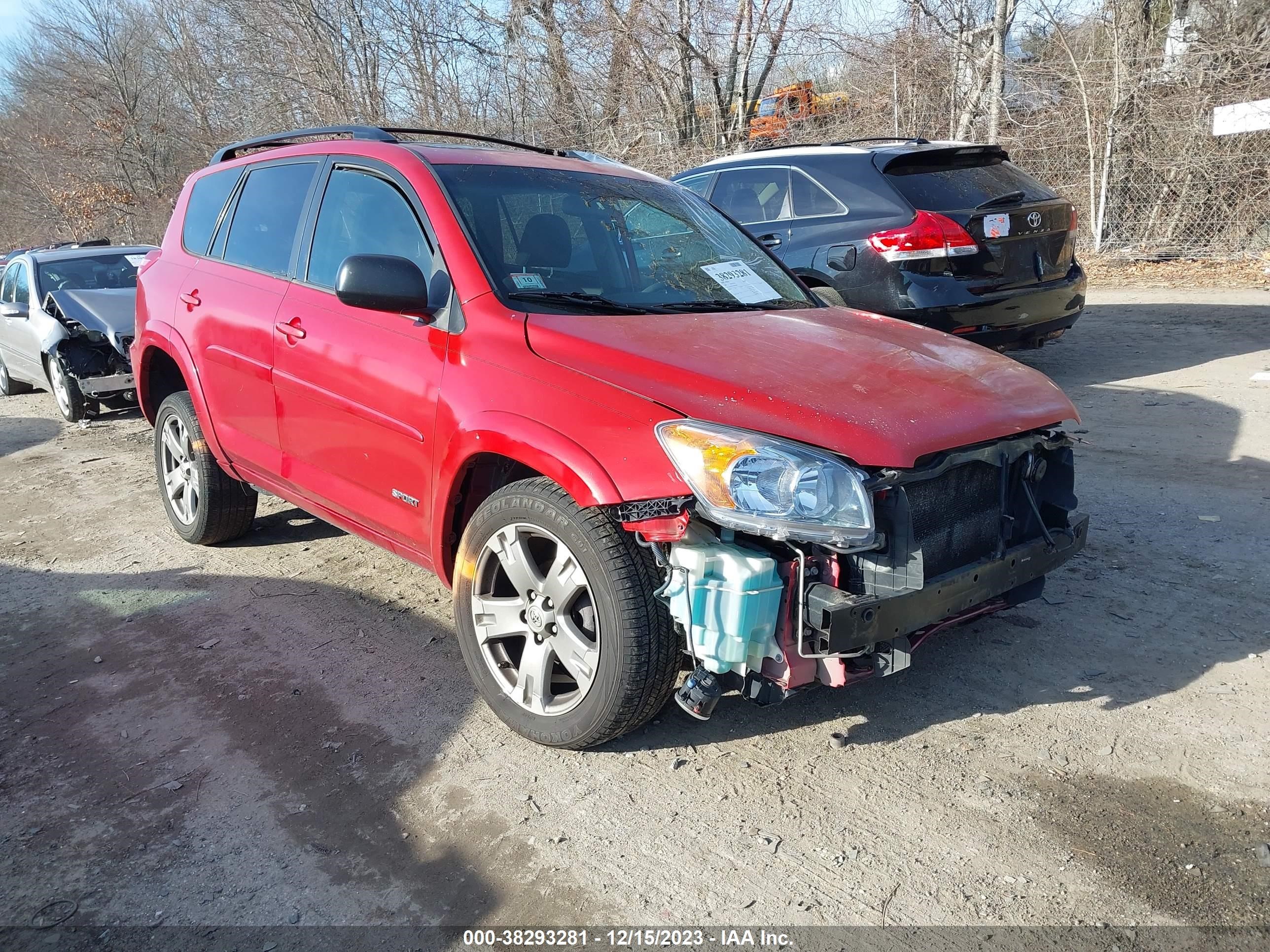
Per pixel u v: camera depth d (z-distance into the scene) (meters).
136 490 6.38
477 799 2.83
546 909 2.39
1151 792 2.74
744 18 15.78
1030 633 3.70
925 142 7.25
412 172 3.65
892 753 2.99
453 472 3.14
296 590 4.47
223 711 3.37
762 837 2.62
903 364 3.11
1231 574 4.08
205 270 4.62
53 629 4.11
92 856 2.62
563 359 2.98
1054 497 3.22
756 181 7.48
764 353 3.04
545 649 3.00
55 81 32.66
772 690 2.70
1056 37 14.01
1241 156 12.97
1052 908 2.33
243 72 22.25
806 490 2.51
